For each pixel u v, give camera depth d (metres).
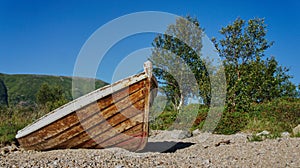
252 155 6.32
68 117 7.20
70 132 7.45
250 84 17.95
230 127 12.98
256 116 13.84
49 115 8.00
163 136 11.70
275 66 20.41
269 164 5.46
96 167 5.27
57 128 7.36
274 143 7.46
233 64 19.12
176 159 6.26
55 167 5.21
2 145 9.70
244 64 19.55
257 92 18.20
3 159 6.39
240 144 7.96
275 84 19.44
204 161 5.93
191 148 8.41
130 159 6.19
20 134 8.06
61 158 6.34
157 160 6.11
